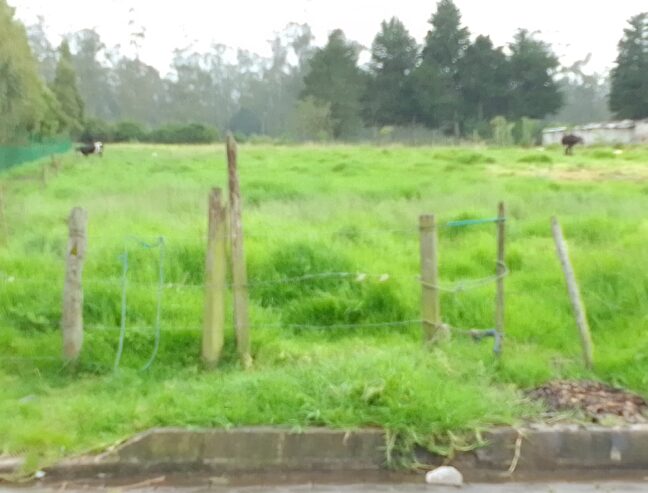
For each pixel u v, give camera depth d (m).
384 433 4.25
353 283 6.90
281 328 6.08
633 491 4.03
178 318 6.13
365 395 4.39
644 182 18.12
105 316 6.11
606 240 9.28
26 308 6.22
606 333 5.93
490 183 17.02
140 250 7.81
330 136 57.41
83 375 5.25
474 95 64.75
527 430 4.31
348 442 4.23
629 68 60.03
